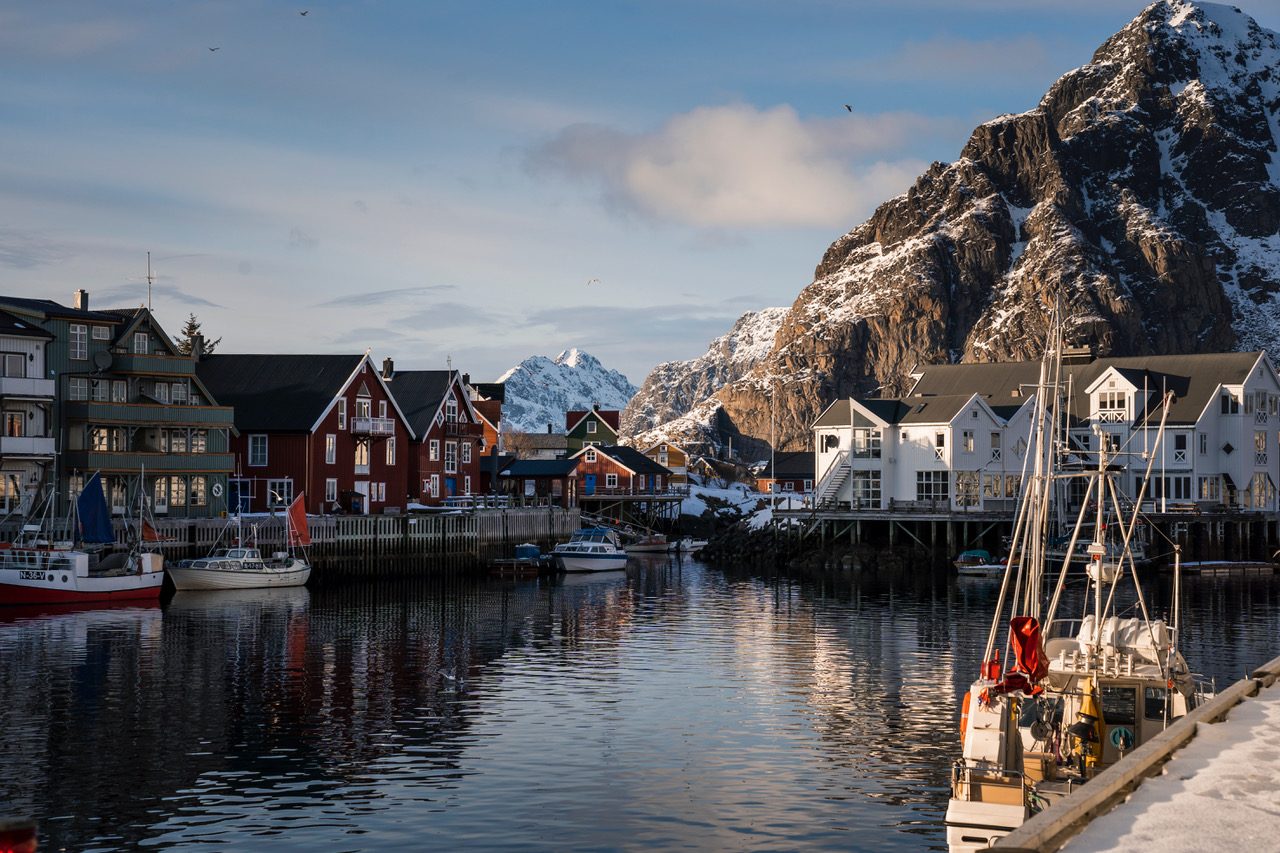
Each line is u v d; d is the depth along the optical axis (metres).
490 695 44.91
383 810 30.73
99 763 34.78
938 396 112.31
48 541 71.75
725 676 49.25
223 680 47.19
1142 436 114.56
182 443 88.19
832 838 28.81
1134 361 123.38
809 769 34.75
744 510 172.12
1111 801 14.83
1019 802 24.22
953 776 25.36
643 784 33.09
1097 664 28.00
